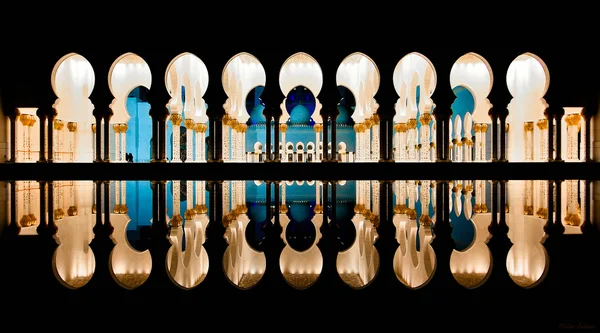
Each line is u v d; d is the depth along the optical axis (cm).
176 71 2050
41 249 498
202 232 600
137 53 1451
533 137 1914
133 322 324
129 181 1405
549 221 669
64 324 318
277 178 1501
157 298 362
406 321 325
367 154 2378
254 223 671
